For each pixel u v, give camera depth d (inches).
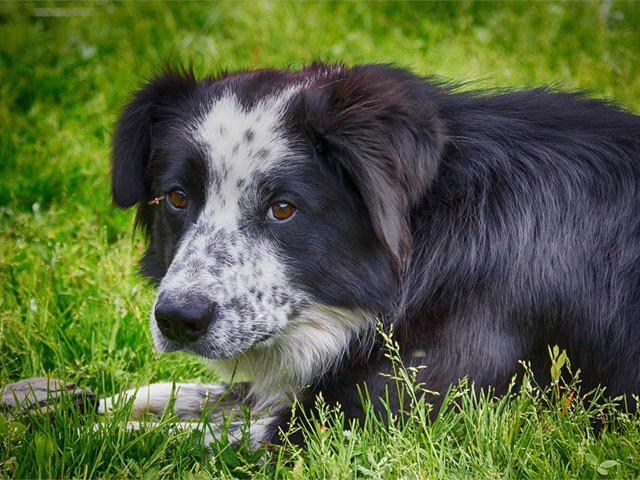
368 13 515.2
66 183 382.3
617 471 201.3
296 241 225.1
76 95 448.8
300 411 234.7
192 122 237.3
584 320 227.6
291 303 228.1
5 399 240.2
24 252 332.5
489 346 223.9
